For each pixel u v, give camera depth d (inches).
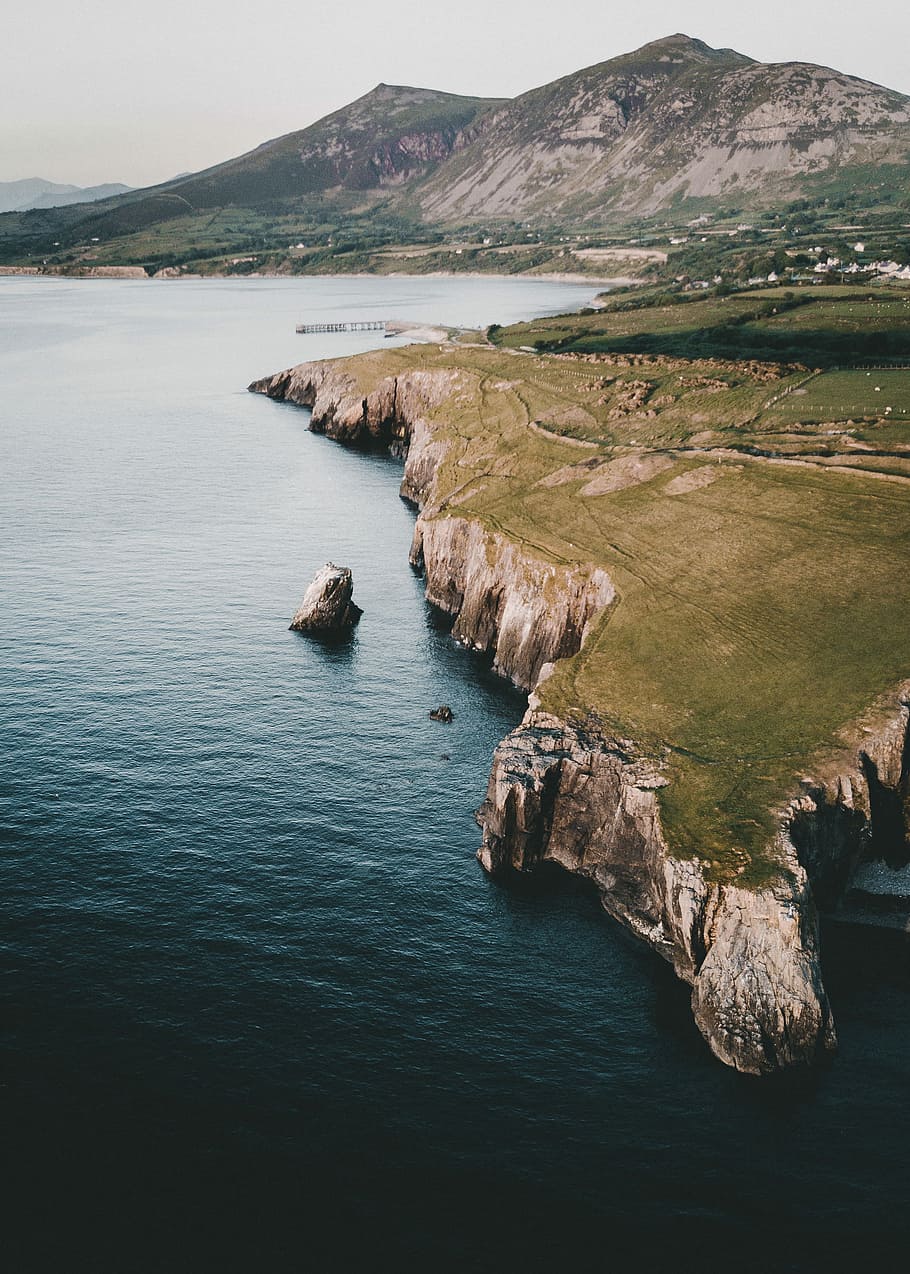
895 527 3314.5
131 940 2237.9
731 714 2623.0
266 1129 1788.9
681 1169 1742.1
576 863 2559.1
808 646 2812.5
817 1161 1759.4
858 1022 2042.3
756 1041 1957.4
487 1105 1857.8
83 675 3479.3
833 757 2384.4
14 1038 1957.4
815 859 2260.1
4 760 2915.8
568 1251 1595.7
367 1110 1835.6
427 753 3073.3
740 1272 1569.9
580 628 3491.6
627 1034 2039.9
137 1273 1545.3
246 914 2338.8
